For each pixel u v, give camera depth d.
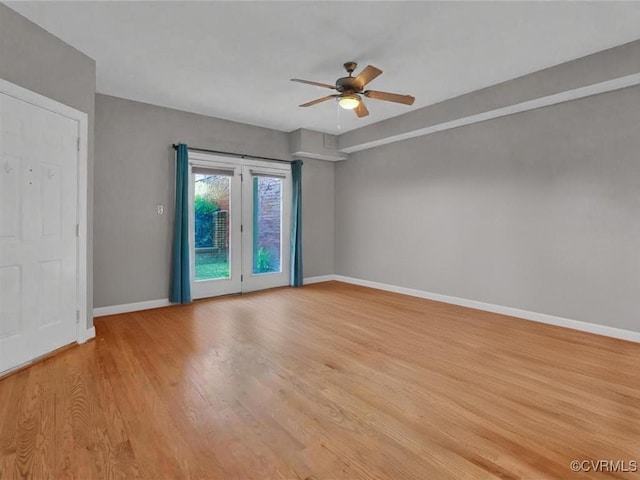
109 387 2.46
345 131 6.11
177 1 2.53
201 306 4.83
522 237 4.26
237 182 5.57
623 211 3.50
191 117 5.02
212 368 2.80
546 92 3.68
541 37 3.05
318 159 6.64
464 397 2.37
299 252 6.27
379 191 6.05
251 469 1.67
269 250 6.07
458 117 4.47
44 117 2.88
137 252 4.59
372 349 3.25
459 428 2.02
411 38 3.05
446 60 3.48
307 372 2.75
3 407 2.19
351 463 1.72
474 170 4.72
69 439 1.88
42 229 2.88
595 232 3.69
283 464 1.71
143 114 4.61
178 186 4.79
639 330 3.44
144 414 2.12
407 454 1.79
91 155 3.40
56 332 3.04
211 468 1.67
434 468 1.69
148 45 3.15
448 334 3.69
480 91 4.23
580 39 3.09
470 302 4.81
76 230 3.23
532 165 4.14
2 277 2.58
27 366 2.77
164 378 2.61
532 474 1.65
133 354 3.07
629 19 2.78
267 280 6.04
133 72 3.71
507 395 2.40
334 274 6.96
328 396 2.38
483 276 4.66
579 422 2.08
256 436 1.92
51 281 2.98
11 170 2.62
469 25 2.86
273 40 3.08
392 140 5.63
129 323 4.01
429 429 2.00
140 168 4.59
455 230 4.96
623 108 3.47
